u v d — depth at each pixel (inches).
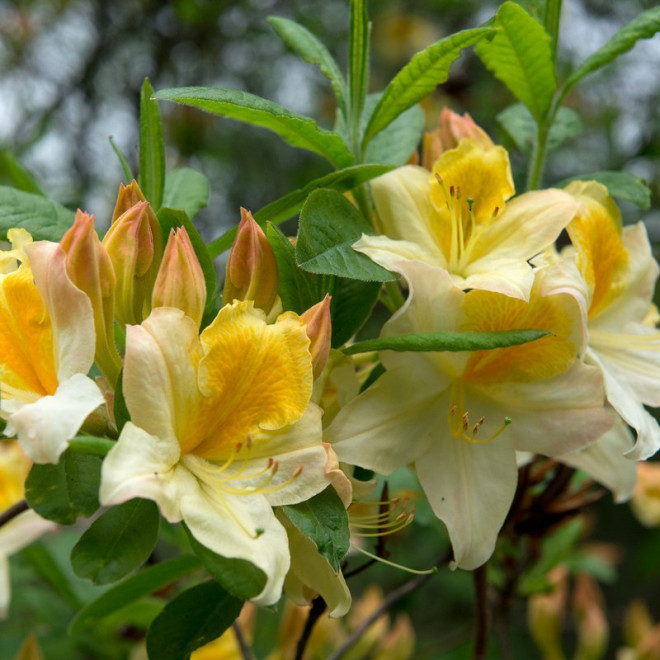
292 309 12.9
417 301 12.8
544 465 15.6
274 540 11.6
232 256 12.6
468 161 13.7
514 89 15.3
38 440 10.9
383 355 13.0
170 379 11.6
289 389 12.0
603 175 15.2
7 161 17.0
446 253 13.7
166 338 11.6
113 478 11.0
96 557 11.8
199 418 11.9
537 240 13.5
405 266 12.8
